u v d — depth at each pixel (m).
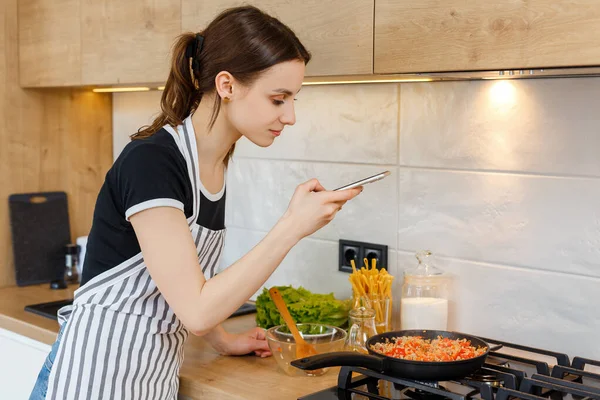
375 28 1.58
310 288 2.20
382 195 2.00
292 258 2.24
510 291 1.78
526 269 1.75
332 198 1.36
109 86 2.36
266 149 2.27
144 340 1.52
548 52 1.33
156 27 2.02
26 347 2.11
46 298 2.39
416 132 1.92
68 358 1.52
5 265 2.55
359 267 2.06
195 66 1.47
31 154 2.59
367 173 2.03
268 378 1.65
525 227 1.75
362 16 1.60
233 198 2.38
